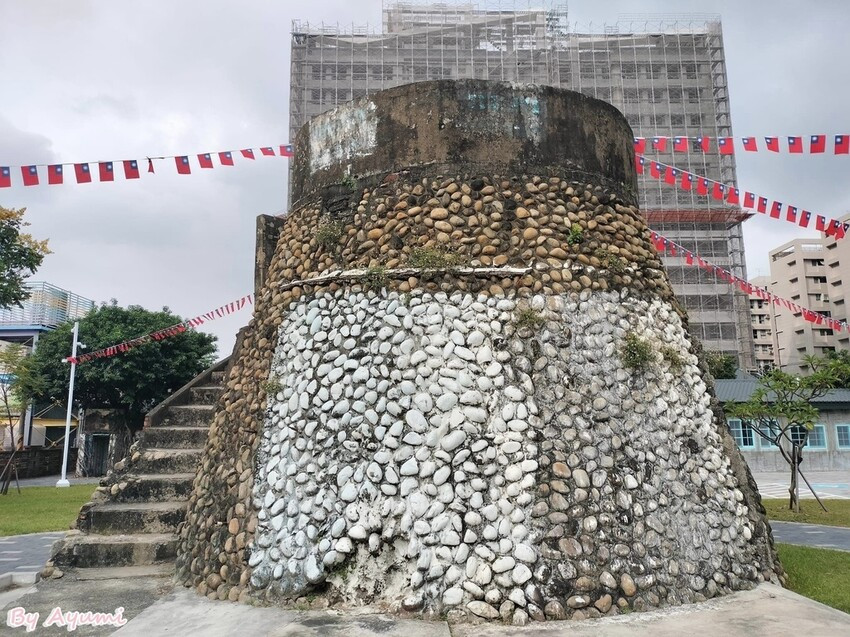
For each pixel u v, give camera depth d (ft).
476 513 17.51
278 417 21.17
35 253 65.26
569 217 22.02
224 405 24.07
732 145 29.43
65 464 73.41
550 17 148.77
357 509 17.97
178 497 25.80
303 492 19.08
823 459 82.94
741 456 22.91
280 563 18.24
